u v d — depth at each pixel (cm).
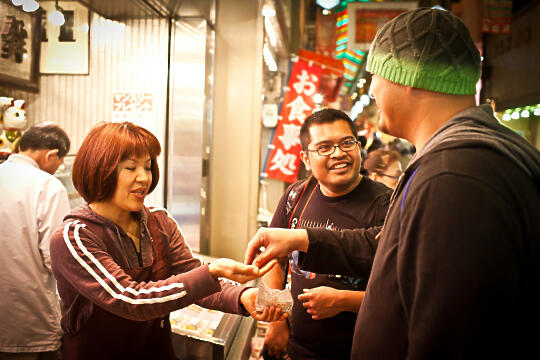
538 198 64
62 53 237
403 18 77
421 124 78
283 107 330
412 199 67
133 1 208
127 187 109
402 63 74
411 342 63
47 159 189
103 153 106
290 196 162
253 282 219
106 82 239
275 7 248
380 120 86
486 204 59
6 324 172
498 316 57
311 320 138
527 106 514
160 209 135
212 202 258
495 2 394
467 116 72
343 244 115
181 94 238
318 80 331
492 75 595
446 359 59
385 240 76
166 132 242
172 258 130
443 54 72
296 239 114
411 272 65
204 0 217
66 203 186
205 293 100
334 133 135
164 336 124
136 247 121
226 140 254
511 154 65
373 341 73
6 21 213
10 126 205
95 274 99
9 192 173
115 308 97
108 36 236
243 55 248
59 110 241
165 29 234
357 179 146
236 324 173
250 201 255
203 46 233
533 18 497
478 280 57
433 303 60
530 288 61
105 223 111
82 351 109
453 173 62
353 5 329
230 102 252
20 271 172
